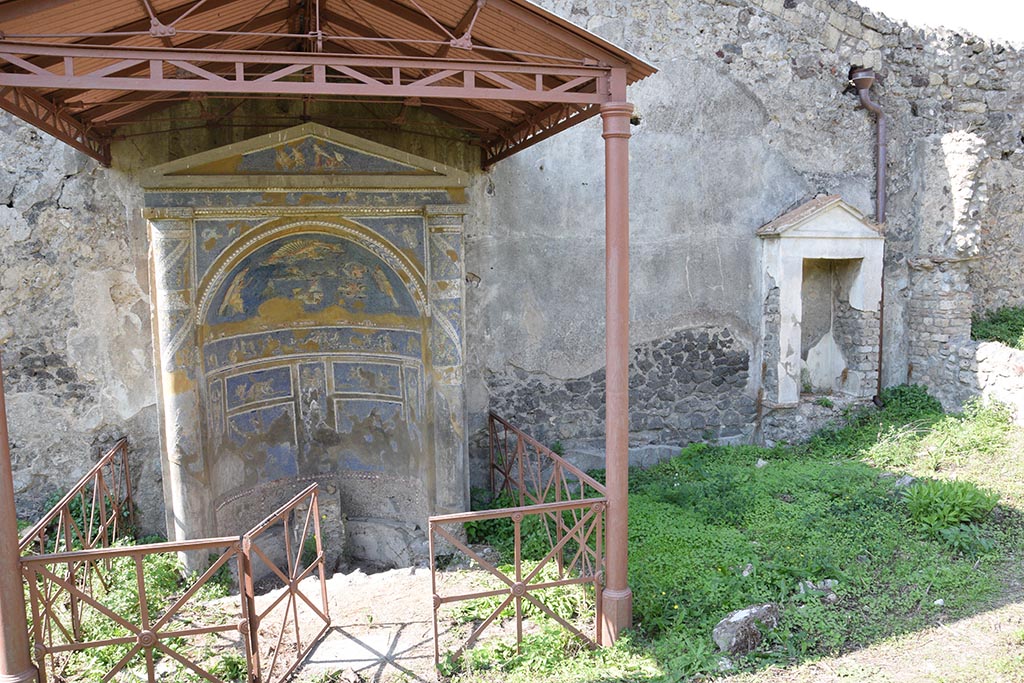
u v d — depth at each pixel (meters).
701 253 8.73
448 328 6.69
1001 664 4.43
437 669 4.68
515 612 5.10
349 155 6.28
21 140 6.67
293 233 6.39
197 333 6.20
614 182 4.76
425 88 4.39
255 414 7.23
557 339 8.27
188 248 6.05
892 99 9.55
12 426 6.85
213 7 5.20
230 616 5.54
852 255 9.05
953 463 7.77
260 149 6.05
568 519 6.73
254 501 7.21
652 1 8.33
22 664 4.16
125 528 7.01
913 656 4.62
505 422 7.41
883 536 6.14
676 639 4.86
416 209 6.53
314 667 4.80
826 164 9.14
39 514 6.93
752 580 5.50
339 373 7.59
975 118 10.20
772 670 4.53
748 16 8.67
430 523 4.68
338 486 7.75
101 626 5.21
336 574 6.58
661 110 8.42
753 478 7.77
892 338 9.79
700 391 8.89
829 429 9.04
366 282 7.19
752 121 8.78
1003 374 8.62
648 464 8.72
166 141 6.67
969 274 10.58
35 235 6.75
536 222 8.07
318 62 4.23
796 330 8.89
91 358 6.96
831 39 9.01
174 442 6.15
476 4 4.47
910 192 9.65
